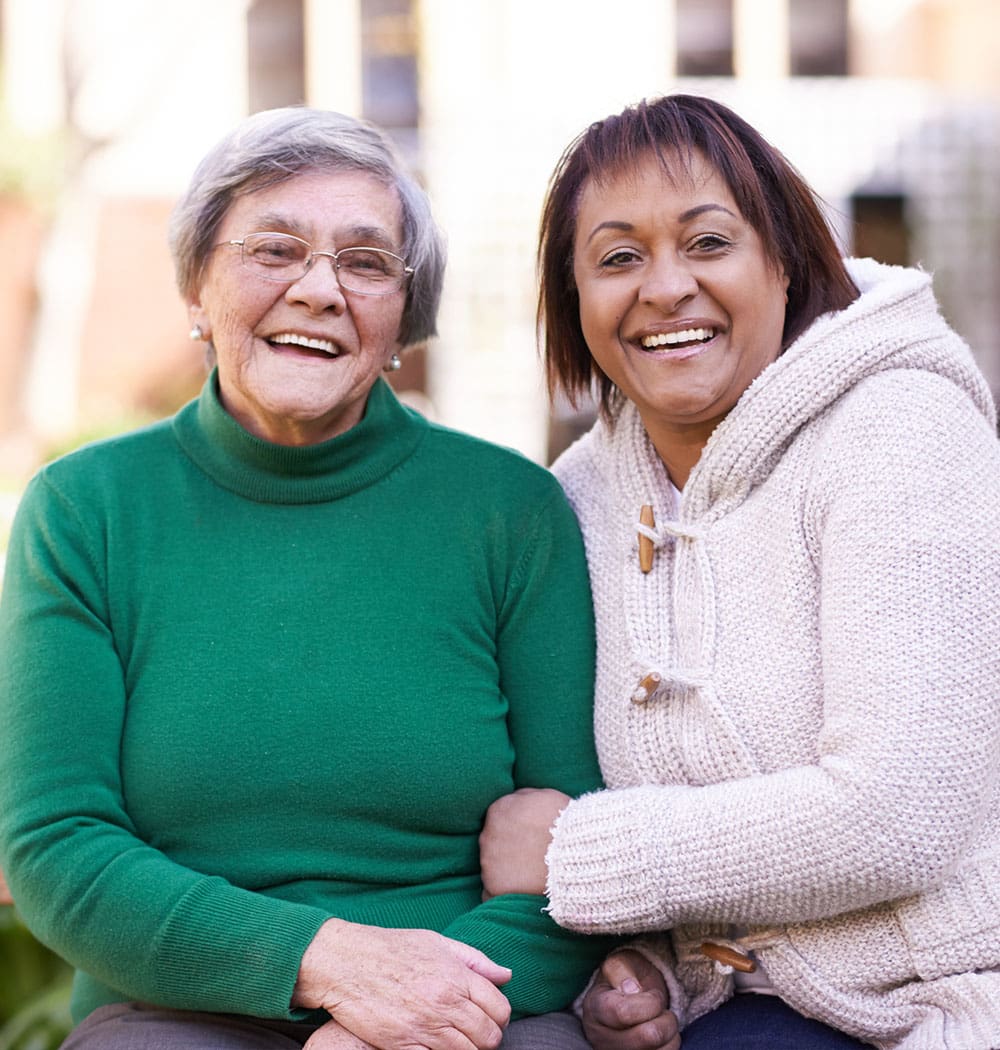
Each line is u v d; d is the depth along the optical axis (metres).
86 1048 1.77
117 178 10.37
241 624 1.88
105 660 1.87
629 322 1.87
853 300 1.91
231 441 1.96
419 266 2.02
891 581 1.63
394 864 1.89
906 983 1.71
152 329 10.36
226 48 10.58
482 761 1.91
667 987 1.85
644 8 10.08
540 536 2.01
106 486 1.96
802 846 1.62
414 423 2.07
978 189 9.36
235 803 1.83
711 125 1.83
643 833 1.71
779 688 1.75
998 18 10.96
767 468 1.83
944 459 1.67
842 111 9.38
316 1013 1.76
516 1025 1.80
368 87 10.83
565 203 1.94
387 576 1.94
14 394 10.16
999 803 1.71
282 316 1.90
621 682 1.91
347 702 1.85
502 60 10.06
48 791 1.79
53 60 10.48
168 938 1.69
